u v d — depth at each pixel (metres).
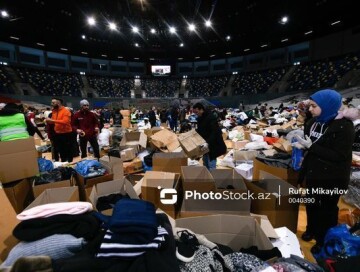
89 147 5.56
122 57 30.50
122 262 1.03
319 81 21.73
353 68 19.66
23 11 16.92
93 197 2.03
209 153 3.46
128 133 5.10
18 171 2.50
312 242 2.17
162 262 1.02
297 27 20.89
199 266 1.19
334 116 1.84
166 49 28.03
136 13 18.83
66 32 21.83
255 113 12.10
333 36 22.27
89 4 16.89
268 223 1.84
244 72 30.03
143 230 1.09
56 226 1.19
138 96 29.94
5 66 23.12
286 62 26.77
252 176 3.24
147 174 2.46
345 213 2.30
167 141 4.15
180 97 30.12
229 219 1.68
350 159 1.87
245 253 1.43
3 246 1.24
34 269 0.95
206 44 26.55
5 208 1.35
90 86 28.34
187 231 1.47
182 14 19.16
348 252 1.67
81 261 1.00
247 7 17.75
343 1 16.03
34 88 23.58
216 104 27.02
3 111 2.96
